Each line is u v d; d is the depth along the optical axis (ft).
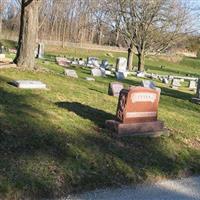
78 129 25.63
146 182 21.72
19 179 18.48
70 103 32.12
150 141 26.61
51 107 29.53
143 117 27.17
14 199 17.42
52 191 18.52
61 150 22.04
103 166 21.76
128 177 21.52
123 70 86.74
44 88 36.04
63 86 39.55
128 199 19.47
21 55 45.47
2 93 31.50
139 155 24.27
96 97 36.88
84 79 53.52
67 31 260.21
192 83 86.02
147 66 170.19
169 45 106.32
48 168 19.98
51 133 23.88
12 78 38.58
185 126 33.24
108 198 19.17
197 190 21.93
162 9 101.86
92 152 22.80
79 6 252.62
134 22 102.89
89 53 208.03
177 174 23.53
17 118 25.05
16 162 19.83
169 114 36.78
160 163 24.14
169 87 74.84
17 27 233.35
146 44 105.60
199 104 51.16
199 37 110.52
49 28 253.03
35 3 45.03
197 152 27.48
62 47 212.23
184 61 229.04
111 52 221.66
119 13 102.99
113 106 34.17
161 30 104.37
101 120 28.50
